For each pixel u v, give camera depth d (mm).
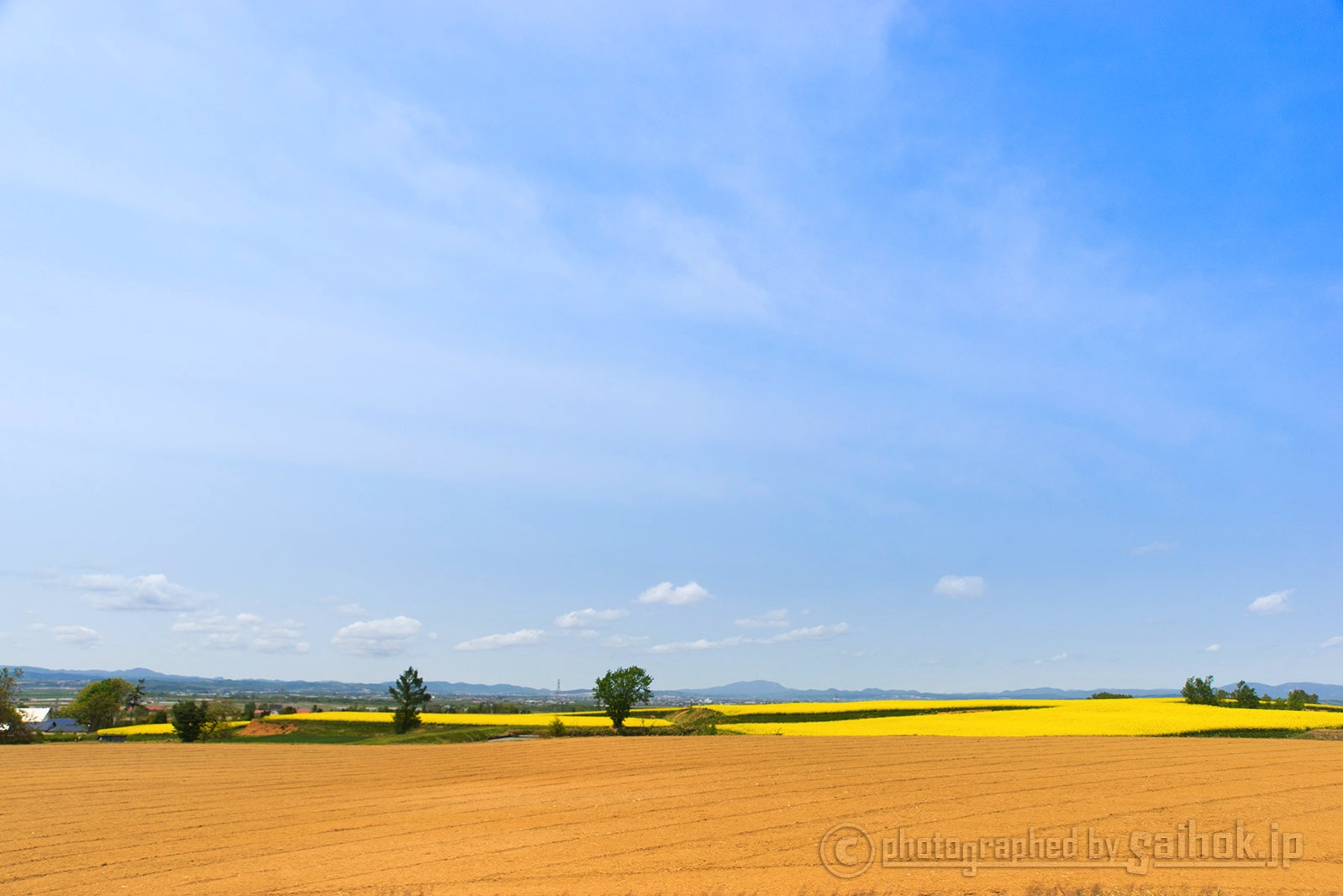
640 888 12141
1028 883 12172
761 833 16078
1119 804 19344
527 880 12664
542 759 32656
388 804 20781
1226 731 47375
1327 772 25750
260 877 13133
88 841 16125
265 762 32500
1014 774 25406
